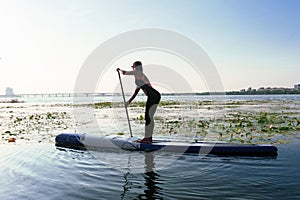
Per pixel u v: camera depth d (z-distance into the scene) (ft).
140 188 15.11
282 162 20.36
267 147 22.74
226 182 16.02
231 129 36.11
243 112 62.03
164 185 15.62
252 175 17.31
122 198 13.74
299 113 57.41
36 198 13.84
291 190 14.61
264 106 89.30
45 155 23.44
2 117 61.87
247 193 14.24
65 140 27.96
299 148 24.59
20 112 80.74
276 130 34.35
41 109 99.25
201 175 17.42
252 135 31.14
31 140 30.78
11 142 29.50
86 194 14.29
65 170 18.78
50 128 41.39
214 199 13.46
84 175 17.60
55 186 15.56
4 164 20.43
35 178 17.02
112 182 16.21
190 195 14.02
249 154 22.80
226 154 23.11
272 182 15.89
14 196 14.15
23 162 21.03
